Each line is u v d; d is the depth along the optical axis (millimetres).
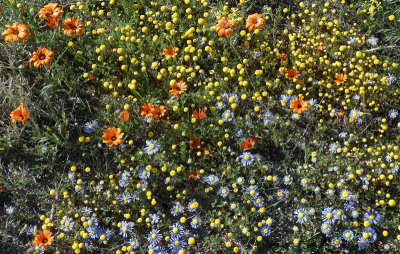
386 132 1538
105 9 1682
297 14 1667
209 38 1607
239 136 1507
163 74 1555
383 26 1620
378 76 1559
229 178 1503
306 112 1523
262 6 1677
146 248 1468
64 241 1465
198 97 1547
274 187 1479
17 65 1585
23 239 1474
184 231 1462
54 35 1589
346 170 1498
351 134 1499
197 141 1507
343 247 1450
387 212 1470
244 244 1465
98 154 1535
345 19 1656
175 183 1509
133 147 1536
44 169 1525
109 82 1576
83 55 1609
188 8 1590
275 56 1612
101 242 1474
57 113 1560
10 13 1604
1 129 1541
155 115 1505
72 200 1496
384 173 1492
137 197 1475
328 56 1612
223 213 1483
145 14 1651
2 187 1502
